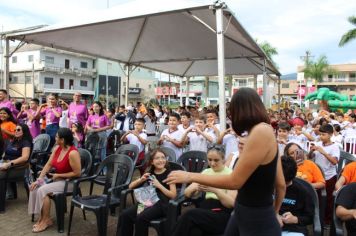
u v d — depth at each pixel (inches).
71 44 395.5
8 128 228.1
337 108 844.0
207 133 240.4
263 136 80.3
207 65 596.4
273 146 81.7
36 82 2026.3
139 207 153.3
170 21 359.6
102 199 175.5
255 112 82.8
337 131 285.6
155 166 163.0
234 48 426.6
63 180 186.9
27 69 2063.2
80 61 2208.4
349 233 128.5
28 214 202.5
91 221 194.2
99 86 2297.0
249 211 83.6
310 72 1665.8
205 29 370.0
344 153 200.2
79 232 178.1
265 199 83.5
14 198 232.2
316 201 133.3
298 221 128.3
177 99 1977.1
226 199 129.5
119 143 314.3
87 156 208.4
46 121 302.8
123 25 365.1
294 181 135.0
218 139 225.0
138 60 517.0
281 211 133.5
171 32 394.3
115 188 169.0
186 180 87.0
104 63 2319.1
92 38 387.5
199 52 465.7
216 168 146.8
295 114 507.5
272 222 84.0
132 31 390.3
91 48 426.9
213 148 149.6
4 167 204.4
